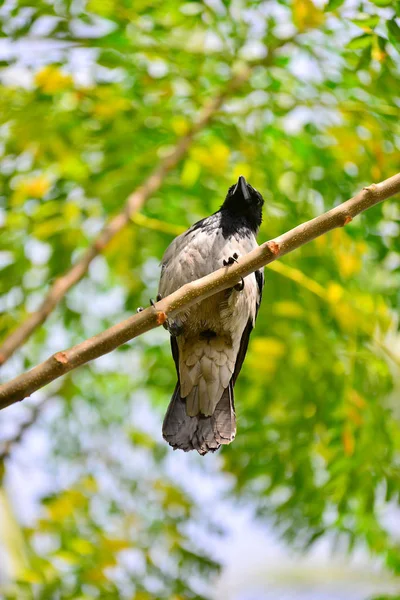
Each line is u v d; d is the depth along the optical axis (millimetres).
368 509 11453
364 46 10609
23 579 11023
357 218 11844
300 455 12164
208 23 11828
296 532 12461
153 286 13391
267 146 12500
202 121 12141
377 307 11992
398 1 10273
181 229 12672
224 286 7262
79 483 12680
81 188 12750
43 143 12164
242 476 12406
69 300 13305
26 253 12711
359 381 11930
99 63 11805
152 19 11812
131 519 12531
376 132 11656
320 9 10938
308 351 12391
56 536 11883
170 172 12750
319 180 12117
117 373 14148
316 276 12445
